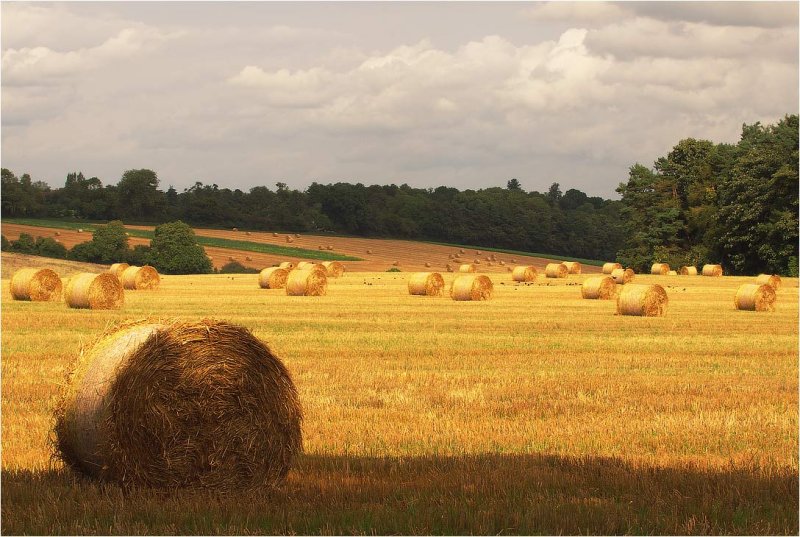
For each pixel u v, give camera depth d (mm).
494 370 27781
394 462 15867
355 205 190500
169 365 14320
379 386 24562
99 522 12453
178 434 14297
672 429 19281
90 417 14359
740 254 114938
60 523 12352
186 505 13266
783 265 110125
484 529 11992
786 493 13961
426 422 19703
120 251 145000
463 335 37500
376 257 159250
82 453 14633
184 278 95688
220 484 14461
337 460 16141
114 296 48844
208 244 162125
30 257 131625
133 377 14188
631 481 14430
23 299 54750
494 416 20656
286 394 14883
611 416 20688
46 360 28312
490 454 16641
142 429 14188
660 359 30734
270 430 14734
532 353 31922
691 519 12398
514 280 90875
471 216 196000
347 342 34500
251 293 67625
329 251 163500
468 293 59875
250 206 195000
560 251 197000
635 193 136500
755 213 110875
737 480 14602
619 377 26578
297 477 15023
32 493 13688
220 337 14602
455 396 23000
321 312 48781
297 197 197750
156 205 183500
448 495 13609
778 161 111312
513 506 13016
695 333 39844
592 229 197875
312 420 19797
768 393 23844
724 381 26000
